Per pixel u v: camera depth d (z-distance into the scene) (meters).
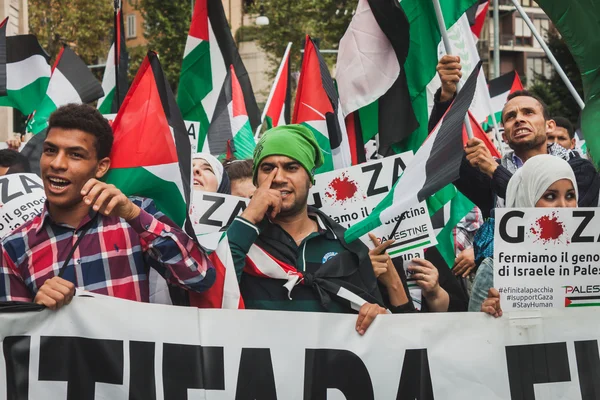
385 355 3.76
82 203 3.62
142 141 3.73
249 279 3.93
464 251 5.45
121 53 6.96
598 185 4.64
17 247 3.60
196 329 3.60
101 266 3.58
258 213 3.88
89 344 3.48
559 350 3.88
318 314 3.72
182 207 3.73
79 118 3.57
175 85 31.55
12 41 7.20
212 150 6.51
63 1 31.23
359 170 4.67
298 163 3.99
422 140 5.25
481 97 7.00
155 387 3.52
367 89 5.16
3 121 15.42
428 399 3.78
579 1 4.52
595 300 3.89
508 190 4.17
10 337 3.41
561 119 7.45
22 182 4.65
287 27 33.50
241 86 7.14
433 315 3.82
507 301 3.85
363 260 4.03
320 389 3.69
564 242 3.86
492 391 3.83
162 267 3.60
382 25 5.11
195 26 7.11
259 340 3.65
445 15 5.25
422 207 4.57
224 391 3.60
